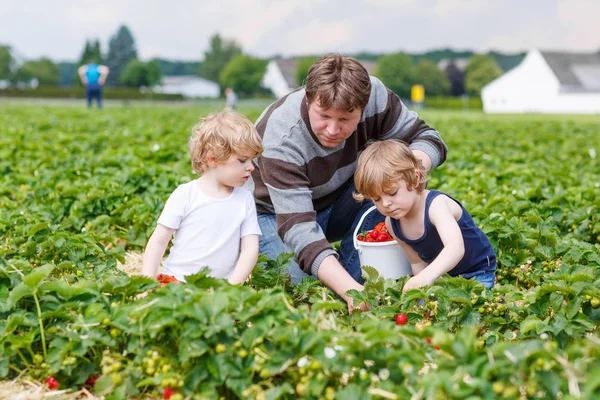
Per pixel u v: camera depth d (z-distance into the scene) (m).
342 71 3.98
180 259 4.27
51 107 31.91
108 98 71.88
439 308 3.84
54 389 3.48
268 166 4.54
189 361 3.26
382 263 4.70
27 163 9.30
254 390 3.05
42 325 3.59
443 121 23.56
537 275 4.73
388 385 2.95
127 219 6.39
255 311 3.17
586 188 7.38
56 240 4.90
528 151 12.81
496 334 3.81
